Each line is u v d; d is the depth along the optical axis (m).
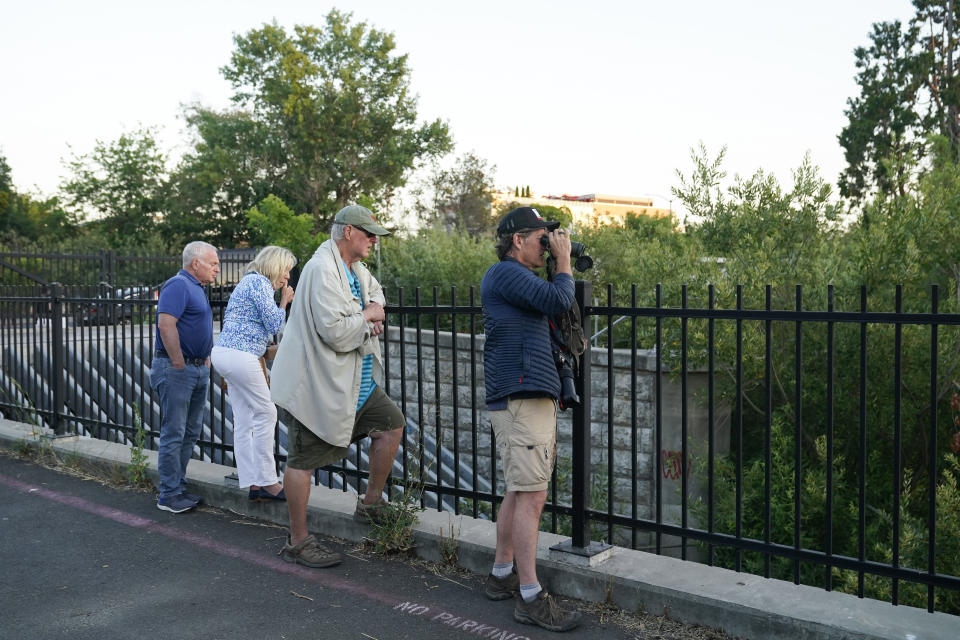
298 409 3.81
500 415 3.21
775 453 7.21
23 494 5.39
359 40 44.22
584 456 3.62
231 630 3.24
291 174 43.84
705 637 3.08
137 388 9.77
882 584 6.03
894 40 29.42
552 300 3.08
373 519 4.23
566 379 3.26
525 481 3.18
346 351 3.87
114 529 4.63
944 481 6.86
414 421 10.26
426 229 17.00
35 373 7.76
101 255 17.39
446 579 3.80
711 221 8.63
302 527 4.05
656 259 9.00
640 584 3.31
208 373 5.20
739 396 3.35
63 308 7.77
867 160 27.81
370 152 45.06
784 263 7.99
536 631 3.20
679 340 7.90
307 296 3.85
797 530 3.25
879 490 7.04
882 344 7.09
